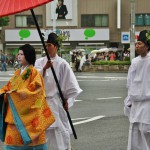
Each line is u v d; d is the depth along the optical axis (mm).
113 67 40656
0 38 57062
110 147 8984
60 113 7379
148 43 6793
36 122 6137
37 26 6746
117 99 17312
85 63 41375
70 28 58062
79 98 17562
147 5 58000
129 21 57719
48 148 7312
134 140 7051
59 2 57719
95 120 12336
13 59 54688
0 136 6418
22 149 6246
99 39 57531
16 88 6238
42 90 6246
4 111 6301
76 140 9641
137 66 6914
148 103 6871
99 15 58250
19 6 5500
